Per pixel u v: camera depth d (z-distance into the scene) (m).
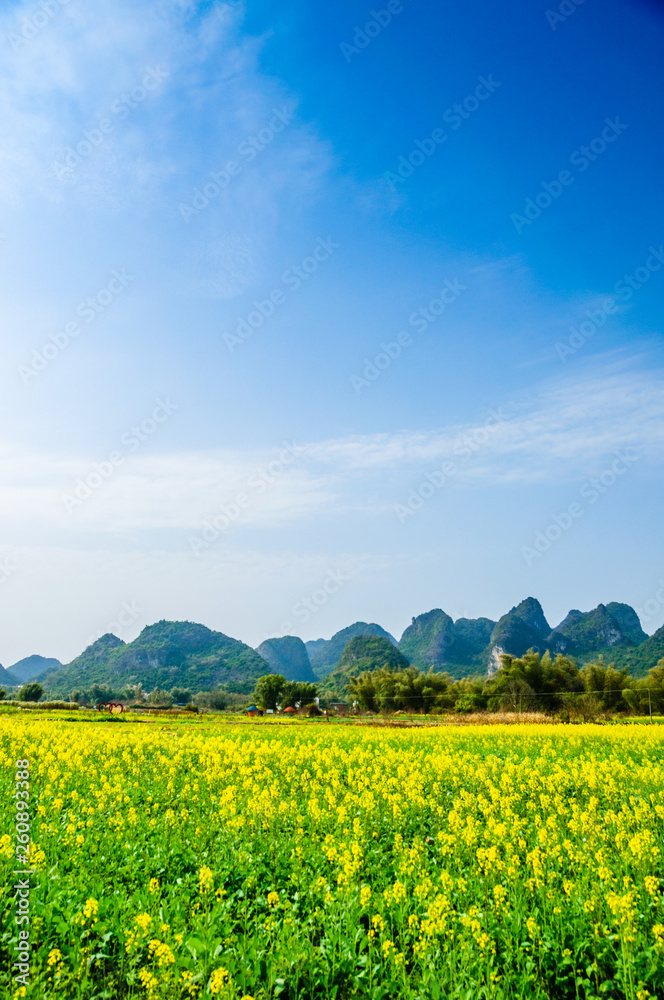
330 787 14.46
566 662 74.38
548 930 6.72
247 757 19.45
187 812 11.27
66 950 6.48
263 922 7.16
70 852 9.33
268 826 10.63
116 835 10.19
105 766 17.25
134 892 7.92
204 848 9.60
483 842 9.77
